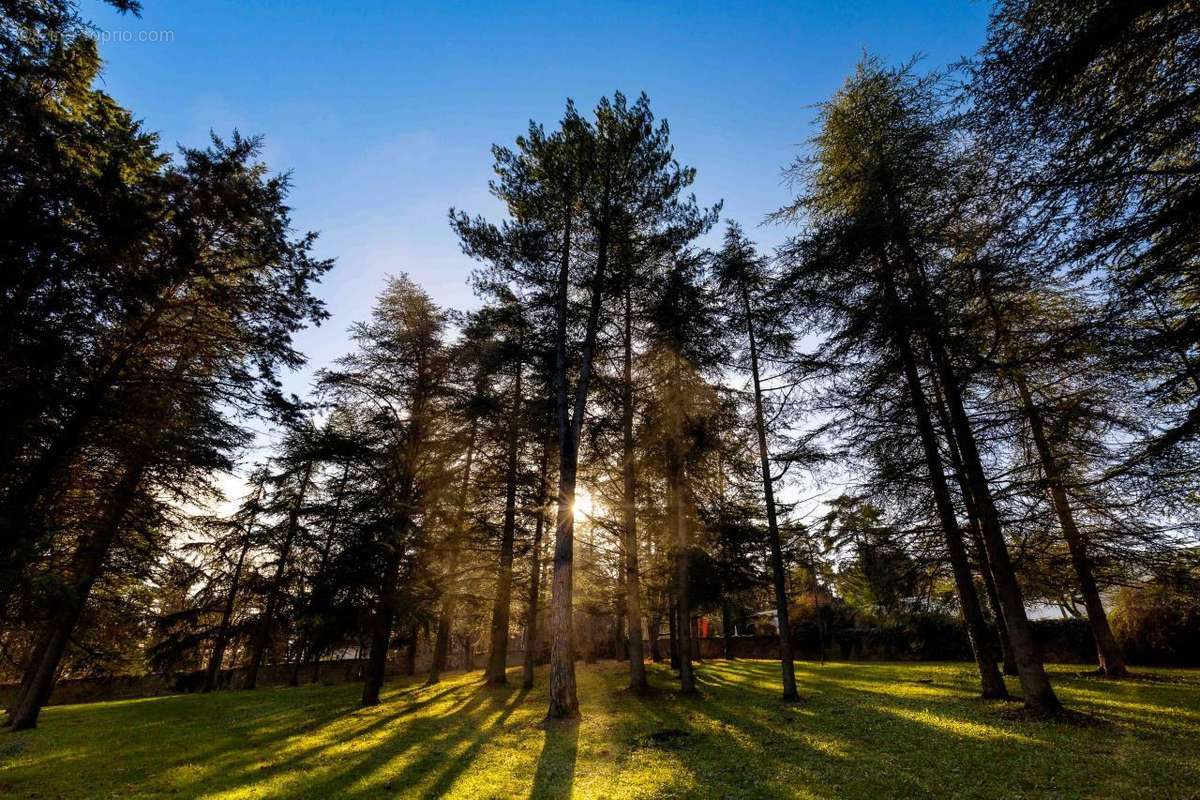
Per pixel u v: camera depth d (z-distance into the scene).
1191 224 6.59
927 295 11.11
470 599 18.50
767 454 15.51
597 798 7.19
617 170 15.95
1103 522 14.00
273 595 20.52
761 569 16.84
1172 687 12.93
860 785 7.05
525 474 20.75
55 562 11.91
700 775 7.95
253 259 12.34
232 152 11.70
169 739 12.67
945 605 18.23
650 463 17.66
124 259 10.14
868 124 14.46
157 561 15.36
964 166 9.33
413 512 17.23
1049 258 7.98
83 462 12.48
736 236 17.53
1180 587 13.37
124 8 9.48
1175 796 5.89
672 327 16.92
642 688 16.20
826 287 13.42
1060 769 7.09
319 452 16.98
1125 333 7.75
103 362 10.98
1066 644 21.78
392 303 20.75
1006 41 7.28
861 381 13.43
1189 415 7.29
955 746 8.57
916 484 13.45
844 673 20.61
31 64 9.32
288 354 12.52
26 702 14.61
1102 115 7.10
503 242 15.80
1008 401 12.45
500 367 17.77
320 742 11.56
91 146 9.95
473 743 10.80
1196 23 6.09
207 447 13.70
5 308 8.63
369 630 15.87
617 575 20.91
